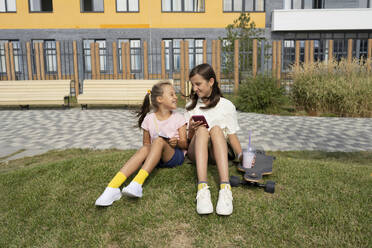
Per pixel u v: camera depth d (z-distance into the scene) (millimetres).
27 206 2541
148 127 2938
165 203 2475
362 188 2725
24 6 17172
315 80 8844
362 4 17984
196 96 3041
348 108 8289
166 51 17672
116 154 3912
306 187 2746
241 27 13570
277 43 10438
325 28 17125
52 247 2029
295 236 2049
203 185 2373
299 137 5789
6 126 7191
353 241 1979
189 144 3023
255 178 2693
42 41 17531
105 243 2029
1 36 17359
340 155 4570
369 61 9266
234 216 2283
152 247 1985
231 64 12289
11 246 2057
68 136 6062
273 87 8930
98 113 8945
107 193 2461
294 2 17922
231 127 3031
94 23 17406
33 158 4582
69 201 2609
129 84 9891
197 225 2188
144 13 17422
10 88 9852
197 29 17609
